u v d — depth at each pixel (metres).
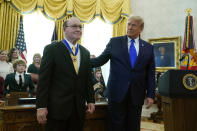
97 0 7.50
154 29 7.59
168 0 7.46
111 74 2.29
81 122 1.95
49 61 1.84
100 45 7.73
